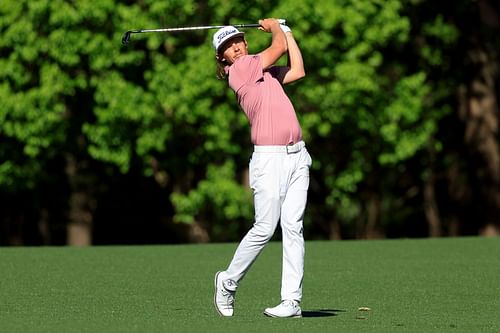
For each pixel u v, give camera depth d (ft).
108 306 94.73
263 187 86.02
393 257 152.15
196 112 253.03
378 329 78.84
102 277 124.06
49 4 252.21
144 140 259.80
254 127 86.53
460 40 306.96
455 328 79.82
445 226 354.33
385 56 293.64
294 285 86.69
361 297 103.50
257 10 254.47
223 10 253.24
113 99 254.27
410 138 280.31
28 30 253.24
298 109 265.75
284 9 252.83
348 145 283.59
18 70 257.96
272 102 86.02
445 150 327.26
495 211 312.91
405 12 288.51
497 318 86.43
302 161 86.79
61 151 280.10
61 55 253.44
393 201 353.10
